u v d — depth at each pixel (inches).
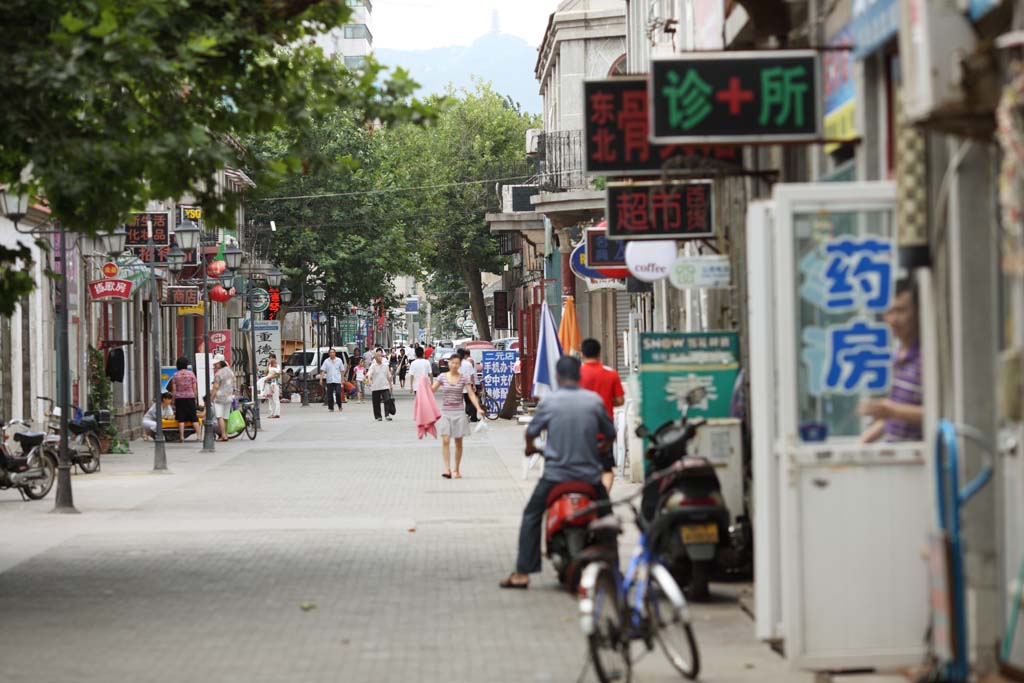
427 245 3774.6
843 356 420.8
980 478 359.3
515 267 3809.1
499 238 3828.7
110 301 1756.9
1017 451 374.0
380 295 3585.1
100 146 615.2
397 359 4052.7
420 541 825.5
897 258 406.0
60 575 700.7
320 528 893.8
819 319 421.4
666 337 674.8
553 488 622.2
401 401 3230.8
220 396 1887.3
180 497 1114.1
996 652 383.2
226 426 1886.1
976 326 386.9
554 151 1982.0
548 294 2252.7
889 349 421.7
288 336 4210.1
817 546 415.2
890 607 415.5
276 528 895.7
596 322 2154.3
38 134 616.7
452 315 5255.9
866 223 420.5
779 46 644.1
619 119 595.8
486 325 4153.5
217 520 944.3
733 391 676.7
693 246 1048.8
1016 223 320.8
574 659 488.7
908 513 416.5
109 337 1946.4
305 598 625.9
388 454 1600.6
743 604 569.6
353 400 3437.5
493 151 3941.9
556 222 1969.7
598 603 431.2
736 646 503.5
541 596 625.6
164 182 661.9
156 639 534.0
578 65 2455.7
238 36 650.2
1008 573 380.8
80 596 636.1
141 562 745.6
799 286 420.5
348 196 3393.2
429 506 1026.1
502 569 709.3
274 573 703.1
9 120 610.5
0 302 743.1
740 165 613.0
